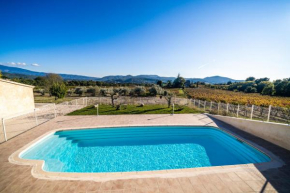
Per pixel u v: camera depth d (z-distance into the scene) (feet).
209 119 28.45
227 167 11.66
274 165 12.09
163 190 9.08
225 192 8.97
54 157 16.87
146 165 16.03
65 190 8.94
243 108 32.45
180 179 10.13
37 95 84.69
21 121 25.90
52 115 30.71
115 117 29.09
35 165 11.76
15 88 30.14
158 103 51.83
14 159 12.76
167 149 19.47
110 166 15.71
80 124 23.99
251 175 10.69
